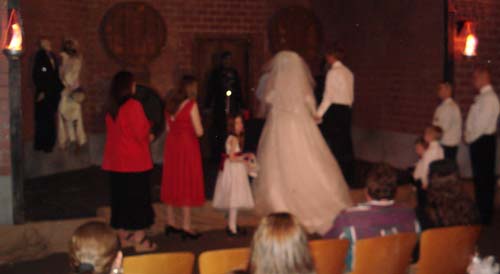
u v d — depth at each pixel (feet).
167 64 35.17
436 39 28.45
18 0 19.47
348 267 12.18
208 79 35.24
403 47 30.96
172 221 21.56
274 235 7.89
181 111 20.53
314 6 37.22
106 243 8.79
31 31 29.17
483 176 22.21
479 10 27.81
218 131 33.60
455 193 13.38
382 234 12.16
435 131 20.92
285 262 7.82
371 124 34.24
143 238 19.66
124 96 18.90
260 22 36.60
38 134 29.19
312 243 11.62
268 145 22.49
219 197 21.31
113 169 19.06
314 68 37.29
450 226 13.21
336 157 25.93
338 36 36.70
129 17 34.09
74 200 24.57
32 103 29.60
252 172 21.15
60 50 31.04
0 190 19.80
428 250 12.44
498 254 19.08
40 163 30.04
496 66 28.17
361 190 24.84
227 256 11.44
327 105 24.18
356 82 35.47
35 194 25.72
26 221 20.35
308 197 21.84
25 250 19.47
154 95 34.47
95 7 33.58
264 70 23.18
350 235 12.05
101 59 33.86
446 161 13.66
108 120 19.17
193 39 35.55
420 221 13.32
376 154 33.83
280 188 22.04
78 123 30.91
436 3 28.32
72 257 8.77
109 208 22.03
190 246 20.44
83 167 32.86
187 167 20.62
